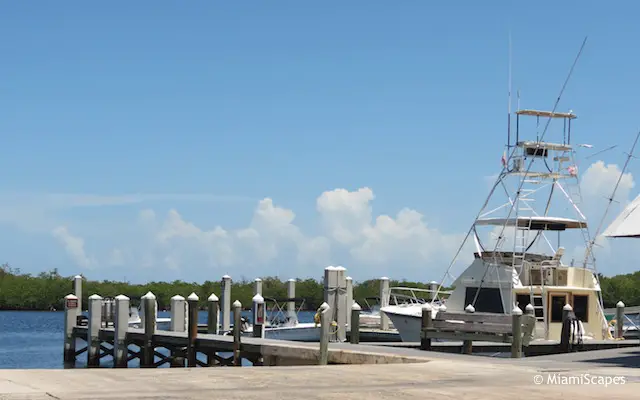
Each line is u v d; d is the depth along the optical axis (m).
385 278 38.62
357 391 10.41
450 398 9.89
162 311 107.50
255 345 22.88
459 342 26.97
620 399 10.04
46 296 123.25
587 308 28.05
